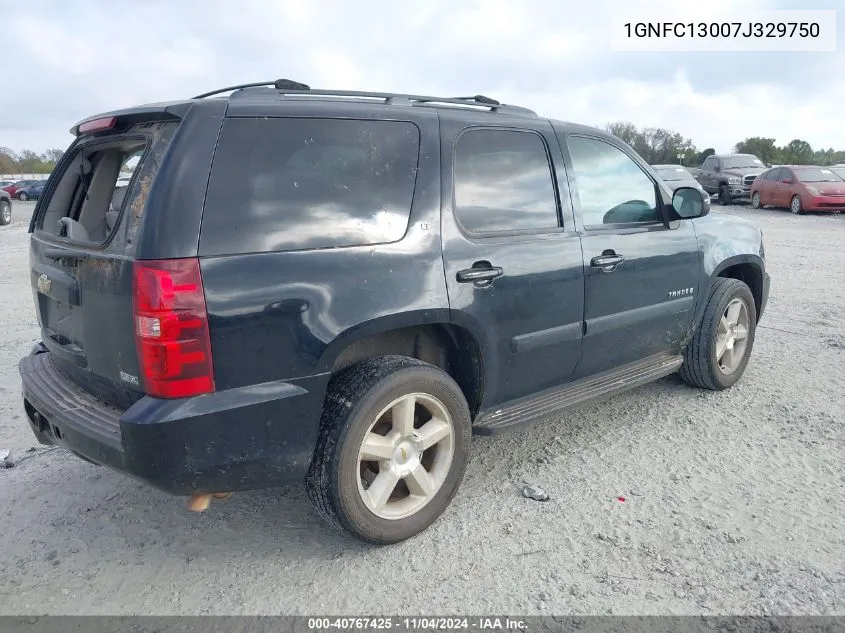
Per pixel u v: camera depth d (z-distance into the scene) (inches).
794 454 158.1
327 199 113.1
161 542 126.8
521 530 128.3
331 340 110.2
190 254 98.8
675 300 177.5
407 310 118.3
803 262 441.4
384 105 125.0
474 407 138.6
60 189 142.7
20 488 146.7
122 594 111.7
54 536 128.6
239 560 121.0
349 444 113.3
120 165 139.3
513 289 135.6
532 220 143.6
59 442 120.2
